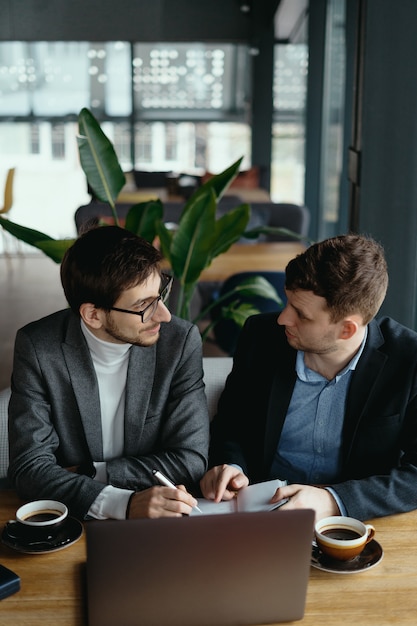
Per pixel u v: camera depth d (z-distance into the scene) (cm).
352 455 190
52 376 186
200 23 957
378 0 356
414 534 163
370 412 188
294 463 195
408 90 362
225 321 405
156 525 125
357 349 186
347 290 166
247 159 1013
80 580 146
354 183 387
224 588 131
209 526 127
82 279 169
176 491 164
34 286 744
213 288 471
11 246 927
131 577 128
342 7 673
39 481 175
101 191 272
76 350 185
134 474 182
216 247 277
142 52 977
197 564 129
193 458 186
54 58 974
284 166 978
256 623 134
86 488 170
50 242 249
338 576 147
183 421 190
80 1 945
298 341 175
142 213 271
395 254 371
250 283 312
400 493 171
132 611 130
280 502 165
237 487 173
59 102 995
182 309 283
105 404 189
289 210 647
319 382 189
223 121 1003
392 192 369
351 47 623
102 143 268
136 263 168
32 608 138
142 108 998
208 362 224
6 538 157
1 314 643
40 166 1022
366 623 134
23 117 998
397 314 373
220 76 988
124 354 187
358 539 148
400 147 366
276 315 205
